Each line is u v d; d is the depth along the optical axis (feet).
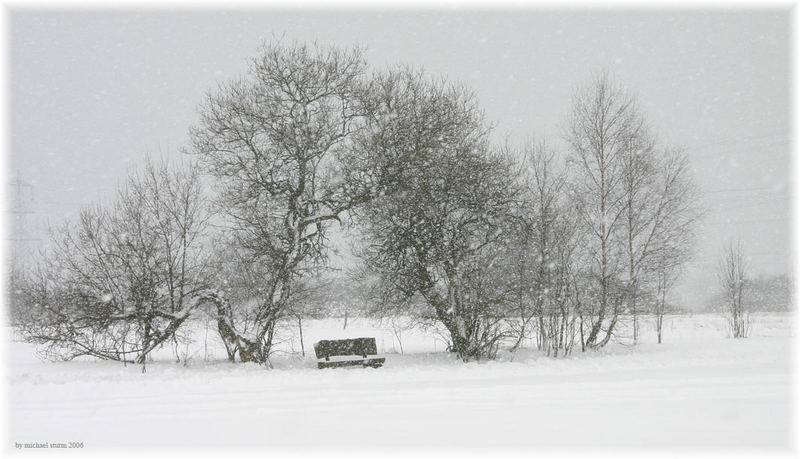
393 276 74.18
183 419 35.40
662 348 84.69
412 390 43.75
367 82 74.49
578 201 86.84
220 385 46.42
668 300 100.94
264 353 69.77
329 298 81.51
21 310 69.05
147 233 68.85
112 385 46.26
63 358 70.38
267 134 71.72
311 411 37.22
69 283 67.36
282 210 71.56
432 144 72.28
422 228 72.28
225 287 70.49
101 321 67.10
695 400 39.42
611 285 87.15
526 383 46.50
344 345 66.39
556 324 76.69
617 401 39.37
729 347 84.33
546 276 75.66
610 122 90.84
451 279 71.10
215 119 71.67
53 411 37.52
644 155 89.86
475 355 70.90
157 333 68.23
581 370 55.88
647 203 89.86
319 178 72.74
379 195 72.02
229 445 30.14
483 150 76.64
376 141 71.15
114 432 32.78
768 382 46.01
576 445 29.50
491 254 71.51
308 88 73.31
